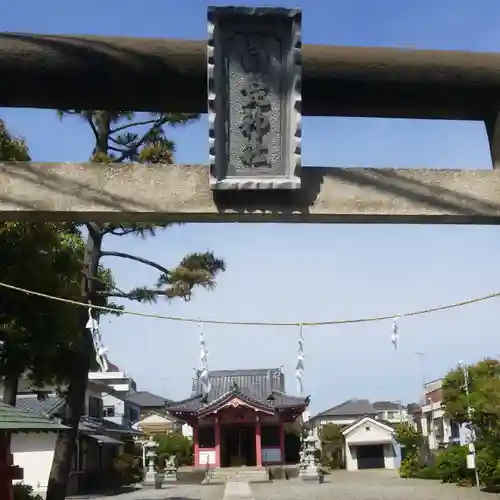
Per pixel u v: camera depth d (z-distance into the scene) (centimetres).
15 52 473
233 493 3041
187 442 5019
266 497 2798
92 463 3659
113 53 480
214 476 4034
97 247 1748
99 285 1748
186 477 4128
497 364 3466
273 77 487
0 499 945
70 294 1430
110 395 5009
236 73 485
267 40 489
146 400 7162
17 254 1270
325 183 486
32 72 479
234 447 4453
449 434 4831
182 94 505
